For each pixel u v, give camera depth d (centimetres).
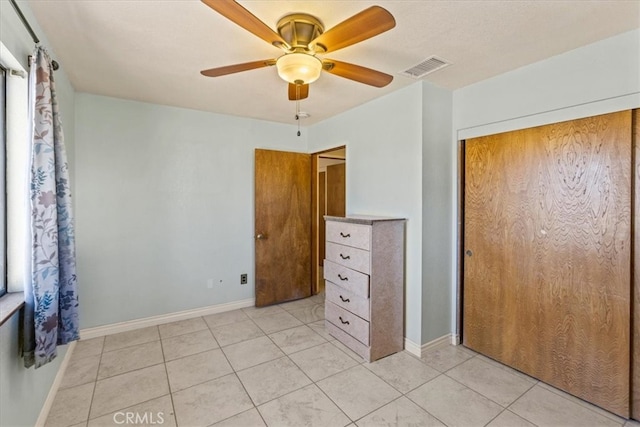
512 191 236
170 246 323
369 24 135
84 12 160
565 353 209
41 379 176
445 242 272
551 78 210
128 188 300
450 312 279
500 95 239
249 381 220
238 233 365
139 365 239
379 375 228
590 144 195
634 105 177
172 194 323
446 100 269
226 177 354
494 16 164
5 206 158
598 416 186
